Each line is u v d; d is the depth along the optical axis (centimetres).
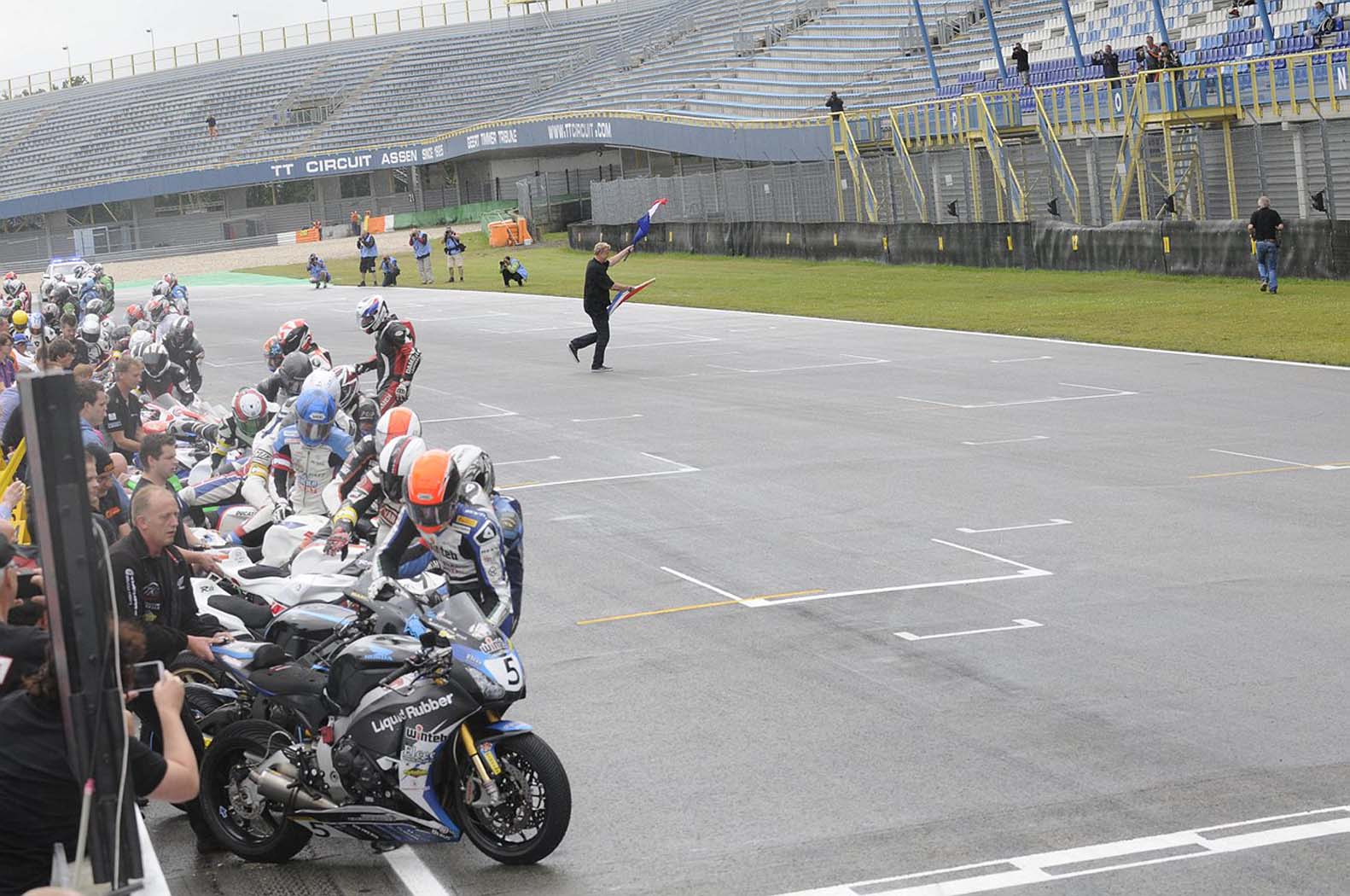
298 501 1858
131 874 834
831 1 13000
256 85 16612
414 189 14825
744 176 9700
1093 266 6575
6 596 1145
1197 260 6022
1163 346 4341
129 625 916
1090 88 7419
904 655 1666
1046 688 1533
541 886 1132
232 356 5550
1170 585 1908
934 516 2358
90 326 3712
